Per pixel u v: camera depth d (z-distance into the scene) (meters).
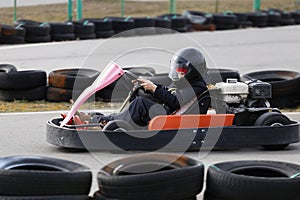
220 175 10.19
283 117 14.68
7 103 21.05
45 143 15.64
